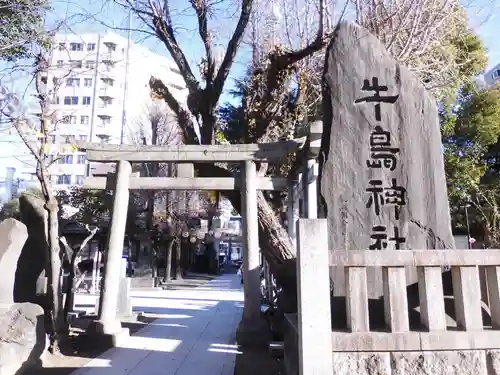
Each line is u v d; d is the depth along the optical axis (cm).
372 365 377
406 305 396
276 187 945
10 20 758
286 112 1109
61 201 2305
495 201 1784
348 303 401
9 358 574
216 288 2442
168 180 959
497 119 1942
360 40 581
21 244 669
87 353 766
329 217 527
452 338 384
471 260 404
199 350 802
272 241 983
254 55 1121
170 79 2448
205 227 3675
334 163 543
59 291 782
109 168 1488
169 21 1049
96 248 2447
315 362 364
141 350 798
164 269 3341
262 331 851
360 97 563
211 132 1055
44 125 784
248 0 955
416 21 836
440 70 988
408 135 555
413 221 530
